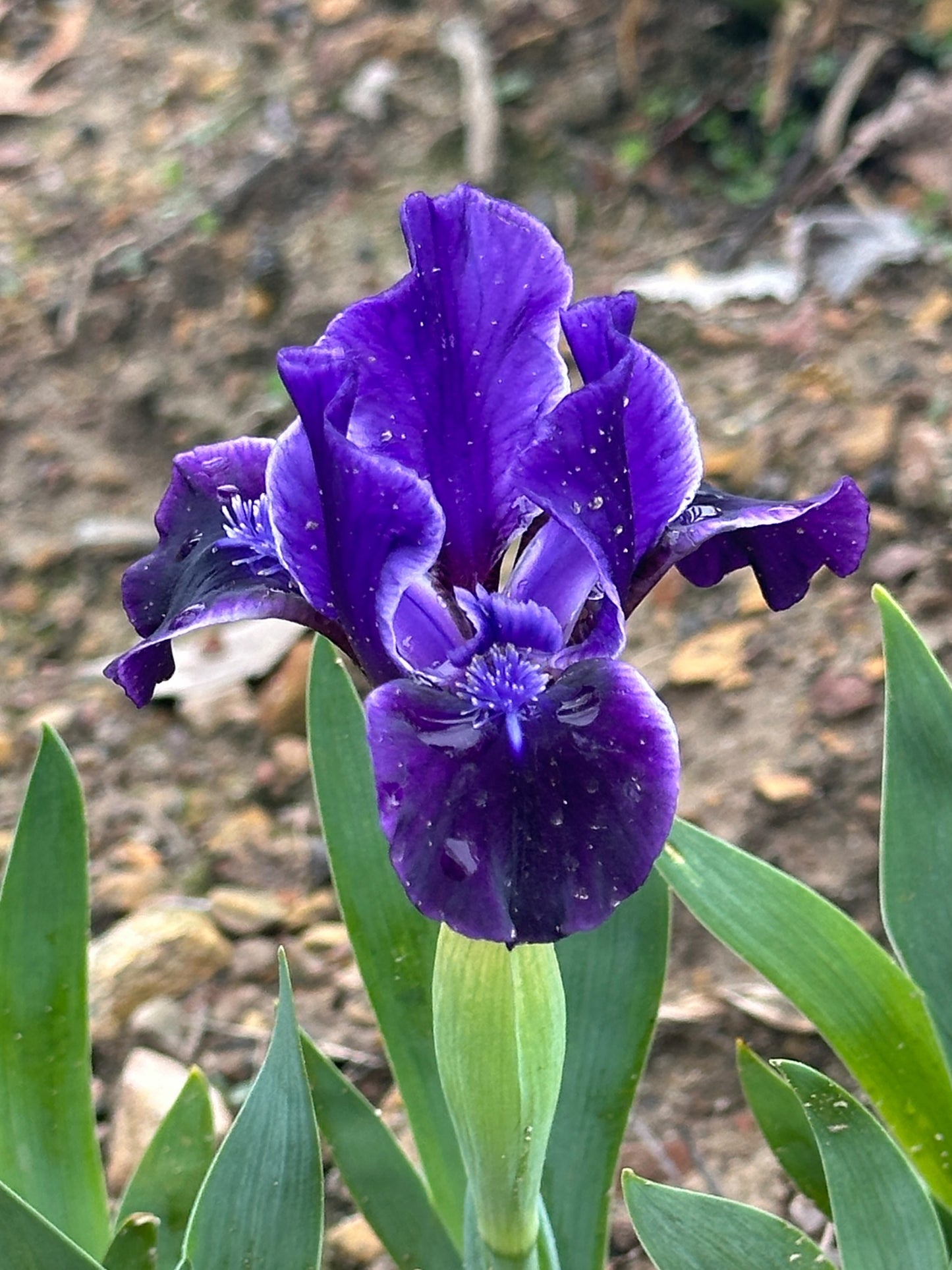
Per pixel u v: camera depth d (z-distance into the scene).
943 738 0.19
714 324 0.42
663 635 0.36
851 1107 0.17
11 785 0.35
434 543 0.14
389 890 0.21
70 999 0.20
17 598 0.40
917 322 0.40
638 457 0.15
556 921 0.13
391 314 0.15
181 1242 0.20
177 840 0.34
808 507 0.16
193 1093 0.20
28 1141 0.20
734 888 0.19
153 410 0.44
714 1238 0.17
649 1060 0.28
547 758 0.14
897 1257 0.17
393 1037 0.21
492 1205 0.17
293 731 0.36
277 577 0.16
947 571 0.33
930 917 0.20
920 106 0.44
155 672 0.17
